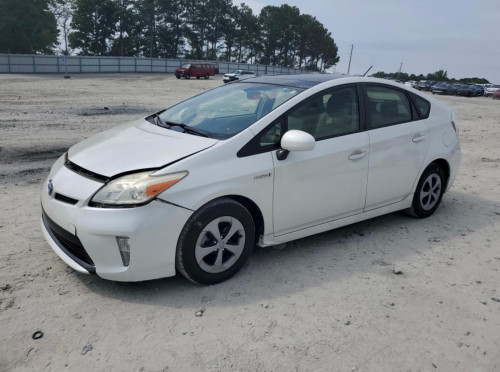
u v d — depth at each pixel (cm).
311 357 265
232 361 257
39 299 306
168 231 303
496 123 1716
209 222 320
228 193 324
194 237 314
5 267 345
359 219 433
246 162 336
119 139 367
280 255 395
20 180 586
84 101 1798
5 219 442
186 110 424
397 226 481
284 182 356
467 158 910
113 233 292
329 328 294
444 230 478
